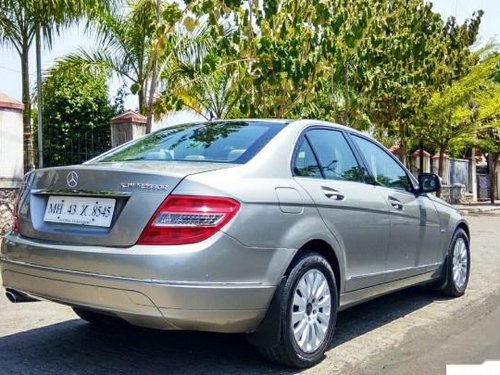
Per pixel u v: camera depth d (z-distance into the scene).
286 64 8.04
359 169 4.97
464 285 6.55
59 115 15.27
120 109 16.45
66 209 3.80
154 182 3.51
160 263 3.34
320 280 4.13
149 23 8.88
